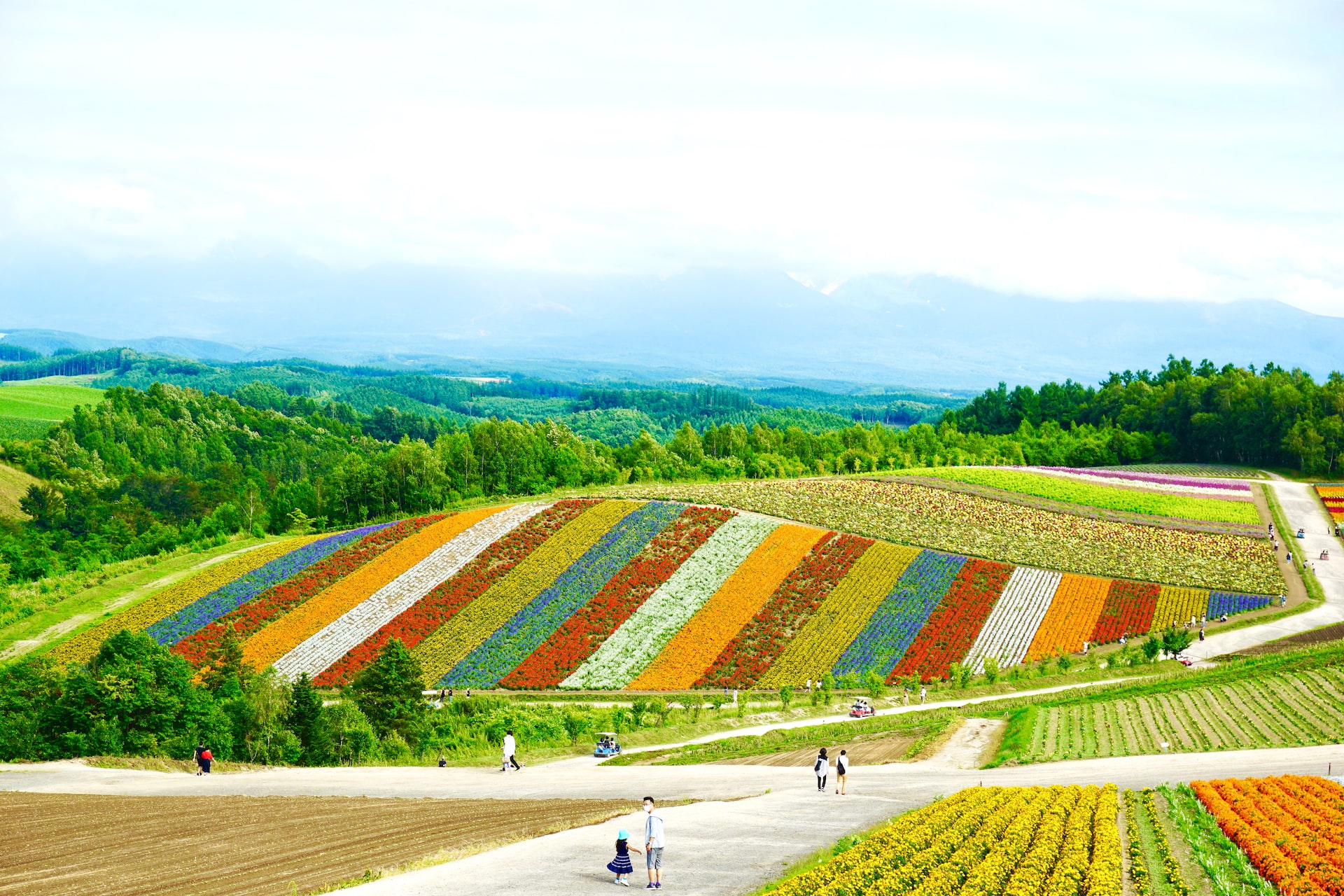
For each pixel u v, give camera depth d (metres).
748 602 89.06
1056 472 148.75
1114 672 77.50
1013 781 43.84
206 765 51.06
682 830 32.44
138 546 123.00
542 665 78.69
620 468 167.75
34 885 26.69
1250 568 103.19
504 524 106.81
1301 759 47.84
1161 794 37.66
